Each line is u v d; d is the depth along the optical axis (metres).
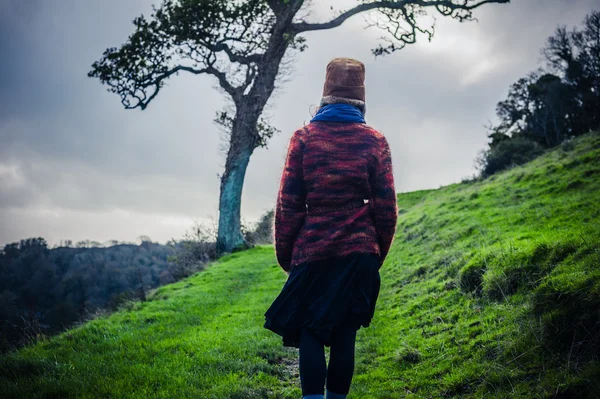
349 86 2.98
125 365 5.25
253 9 24.03
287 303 2.65
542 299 4.83
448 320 6.22
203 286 12.53
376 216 2.73
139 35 24.53
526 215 10.05
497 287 6.10
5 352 6.04
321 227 2.67
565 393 3.42
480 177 25.08
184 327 7.81
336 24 25.22
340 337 2.70
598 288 4.24
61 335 7.28
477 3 24.16
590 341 3.89
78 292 32.62
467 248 9.25
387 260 12.02
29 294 27.44
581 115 39.88
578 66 40.62
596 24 39.84
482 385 4.07
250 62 25.67
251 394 4.38
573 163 13.98
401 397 4.42
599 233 6.15
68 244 41.91
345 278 2.60
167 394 4.25
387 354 5.78
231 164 24.45
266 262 16.92
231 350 6.05
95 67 25.11
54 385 4.25
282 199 2.77
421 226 14.06
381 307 8.15
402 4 24.38
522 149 25.09
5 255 39.28
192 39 24.56
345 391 2.70
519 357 4.25
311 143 2.78
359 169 2.72
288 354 6.05
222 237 23.66
